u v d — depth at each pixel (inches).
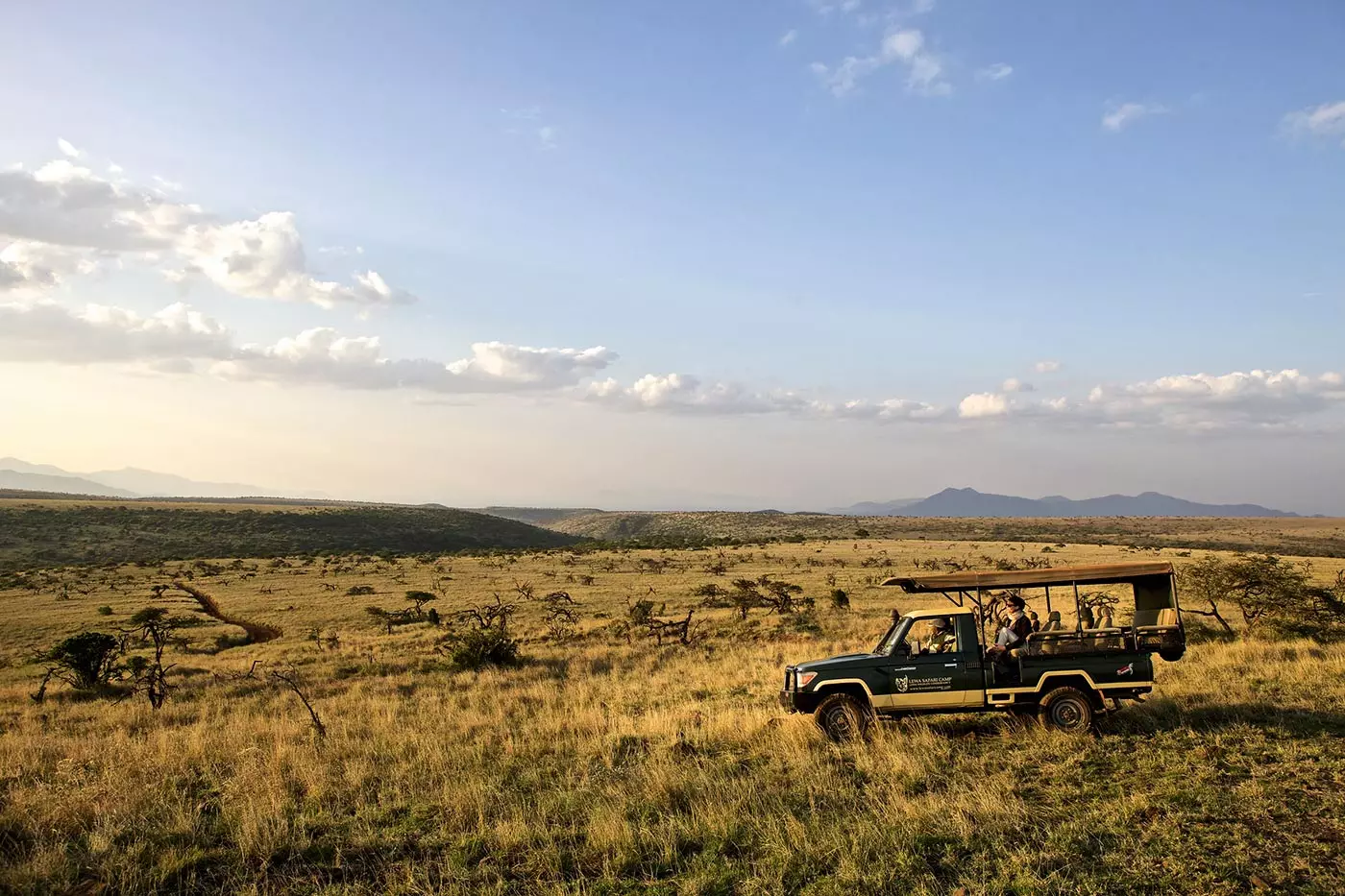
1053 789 295.9
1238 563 833.5
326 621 1759.4
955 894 213.3
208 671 989.8
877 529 6496.1
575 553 4119.1
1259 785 286.8
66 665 885.8
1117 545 4133.9
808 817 273.3
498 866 247.3
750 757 372.5
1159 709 417.7
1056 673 389.7
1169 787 290.4
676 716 466.6
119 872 250.7
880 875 221.1
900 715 404.2
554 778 350.6
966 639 403.2
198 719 617.9
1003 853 237.5
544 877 239.1
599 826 266.7
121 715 651.5
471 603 2005.4
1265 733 364.2
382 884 240.5
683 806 297.9
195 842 278.4
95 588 2613.2
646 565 3117.6
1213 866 223.6
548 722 474.6
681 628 1128.2
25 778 397.7
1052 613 424.2
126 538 4621.1
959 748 362.9
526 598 2052.2
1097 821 260.8
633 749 399.2
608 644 1071.0
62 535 4473.4
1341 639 692.1
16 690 903.7
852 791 299.4
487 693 649.0
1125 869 223.6
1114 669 388.2
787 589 1857.8
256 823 283.4
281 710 625.0
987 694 392.8
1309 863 223.5
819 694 405.1
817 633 1029.8
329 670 914.7
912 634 414.9
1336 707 407.2
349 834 282.4
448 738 448.5
